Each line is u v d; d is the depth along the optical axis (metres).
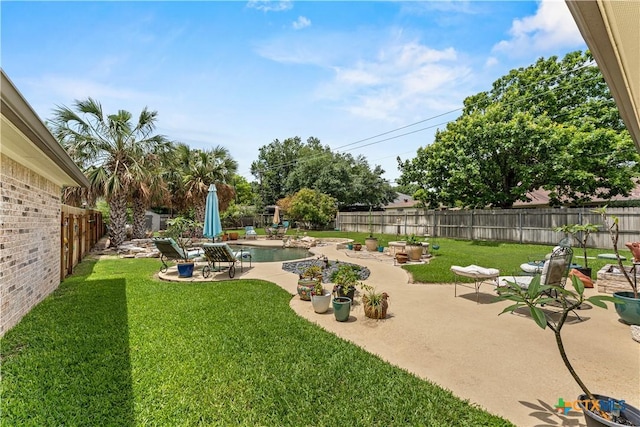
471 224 16.89
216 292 5.98
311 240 15.97
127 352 3.33
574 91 15.75
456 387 2.76
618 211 12.23
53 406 2.42
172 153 13.95
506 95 17.02
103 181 11.73
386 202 33.78
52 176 5.39
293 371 2.99
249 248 15.19
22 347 3.47
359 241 16.17
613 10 0.83
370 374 2.95
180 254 7.89
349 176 29.89
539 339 3.78
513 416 2.35
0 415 2.31
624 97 1.27
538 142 14.18
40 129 2.48
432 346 3.62
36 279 4.99
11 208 4.02
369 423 2.28
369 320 4.51
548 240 14.04
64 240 6.95
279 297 5.68
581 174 13.63
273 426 2.25
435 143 18.47
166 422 2.26
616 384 2.76
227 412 2.38
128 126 12.02
